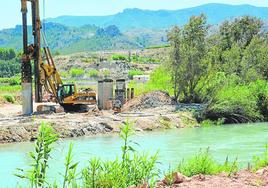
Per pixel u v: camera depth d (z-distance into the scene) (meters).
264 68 56.25
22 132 33.66
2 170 22.12
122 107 50.12
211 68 53.00
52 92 48.34
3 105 59.97
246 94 47.94
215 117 46.59
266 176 13.99
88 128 36.53
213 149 28.30
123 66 172.50
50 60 52.34
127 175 12.59
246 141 32.34
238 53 56.66
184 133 37.97
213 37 56.56
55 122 36.25
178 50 53.50
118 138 34.19
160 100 50.47
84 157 24.77
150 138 34.44
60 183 15.30
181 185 12.75
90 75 153.62
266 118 49.25
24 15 47.03
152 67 173.25
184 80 53.22
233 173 14.58
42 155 10.88
